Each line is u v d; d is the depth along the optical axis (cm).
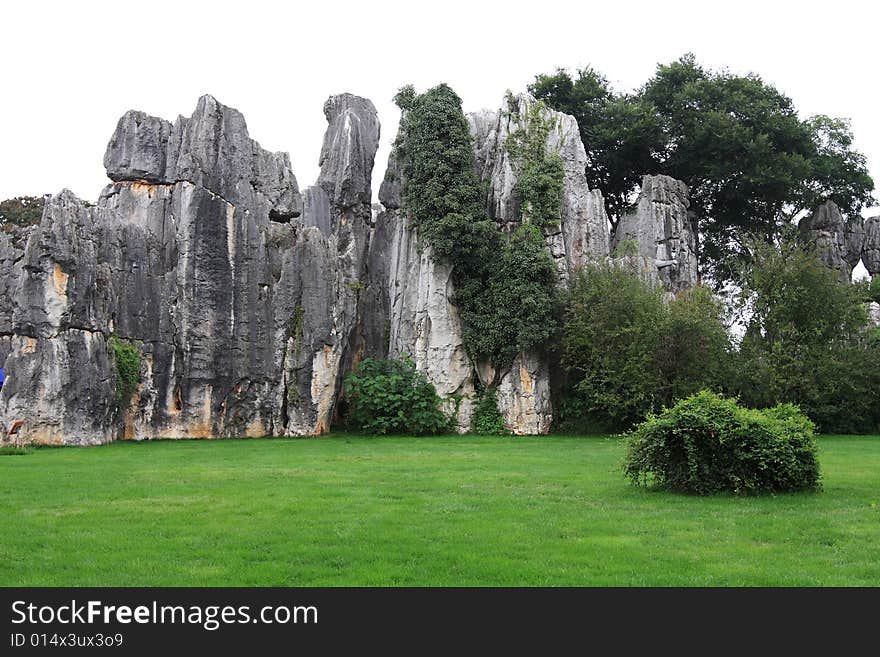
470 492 2050
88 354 3609
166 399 4053
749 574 1246
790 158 6006
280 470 2555
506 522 1633
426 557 1351
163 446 3559
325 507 1811
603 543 1448
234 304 4294
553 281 4519
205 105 4375
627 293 4294
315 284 4488
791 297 4531
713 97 6256
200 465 2714
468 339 4547
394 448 3475
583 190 5019
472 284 4578
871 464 2727
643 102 6344
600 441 3941
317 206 5078
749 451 1969
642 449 2050
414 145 4662
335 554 1371
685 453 2019
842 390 4578
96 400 3619
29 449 3259
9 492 2048
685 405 2009
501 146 4862
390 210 5297
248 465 2720
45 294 3528
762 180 5903
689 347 4184
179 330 4119
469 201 4584
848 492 2008
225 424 4219
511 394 4497
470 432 4531
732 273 6103
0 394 3594
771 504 1831
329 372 4462
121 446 3544
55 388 3494
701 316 4225
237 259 4341
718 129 5947
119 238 3966
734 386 4366
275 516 1703
